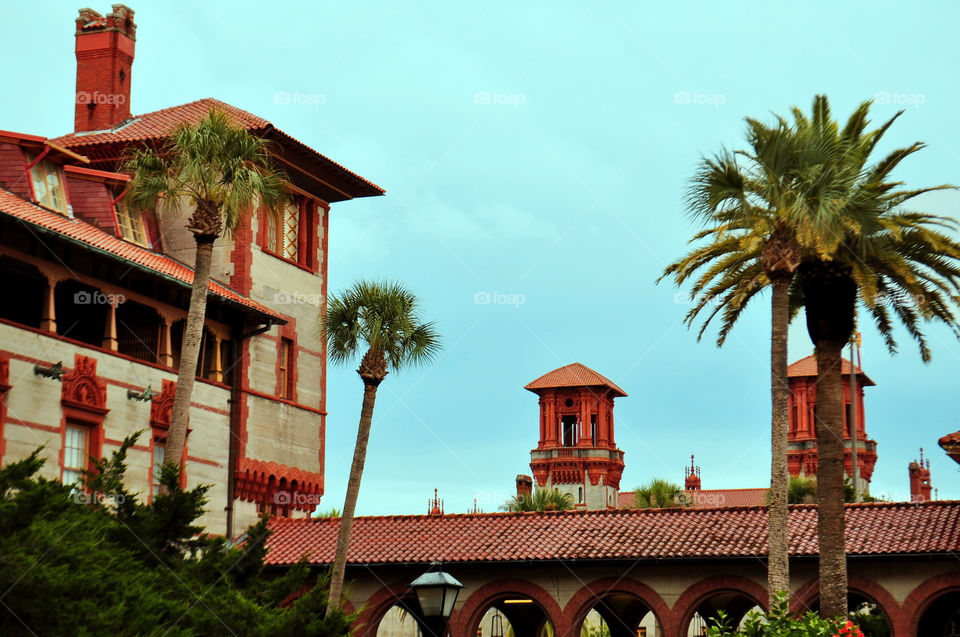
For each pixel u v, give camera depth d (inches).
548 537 1520.7
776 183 1159.0
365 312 1363.2
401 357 1379.2
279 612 919.7
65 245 1311.5
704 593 1440.7
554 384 4264.3
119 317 1502.2
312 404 1797.5
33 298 1488.7
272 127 1635.1
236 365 1627.7
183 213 1680.6
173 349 1590.8
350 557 1534.2
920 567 1359.5
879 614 1891.0
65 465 1295.5
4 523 778.2
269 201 1312.7
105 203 1518.2
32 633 714.2
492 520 1589.6
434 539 1557.6
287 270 1766.7
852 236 1224.2
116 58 1829.5
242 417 1620.3
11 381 1218.6
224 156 1231.5
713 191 1194.6
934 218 1262.3
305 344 1798.7
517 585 1507.1
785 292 1176.8
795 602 1397.6
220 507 1567.4
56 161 1439.5
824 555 1235.2
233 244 1670.8
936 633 1598.2
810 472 4325.8
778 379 1167.0
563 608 1487.5
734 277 1315.2
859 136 1285.7
